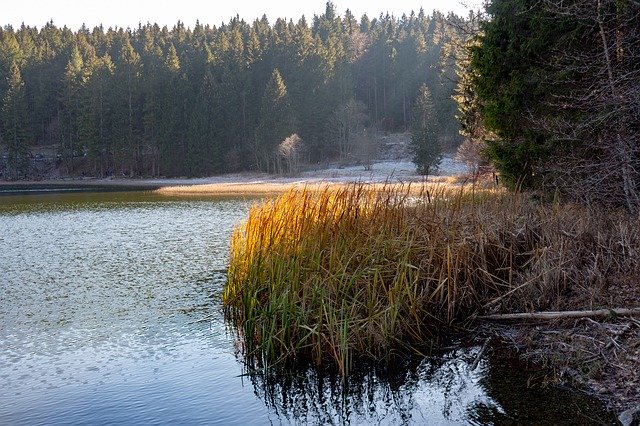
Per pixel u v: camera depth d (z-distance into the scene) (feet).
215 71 280.92
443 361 20.89
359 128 238.89
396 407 17.93
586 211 27.68
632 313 20.51
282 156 221.25
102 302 32.22
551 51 32.27
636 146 27.32
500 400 17.48
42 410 18.63
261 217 29.25
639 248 23.27
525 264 25.17
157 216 81.56
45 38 395.75
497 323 23.58
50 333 26.86
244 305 25.20
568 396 17.25
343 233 25.67
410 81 309.42
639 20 27.84
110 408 18.71
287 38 299.38
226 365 22.08
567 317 21.76
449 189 32.48
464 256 25.22
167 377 21.11
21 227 70.33
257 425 17.35
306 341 22.33
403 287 23.71
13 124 255.70
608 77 28.27
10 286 36.68
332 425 17.17
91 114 261.44
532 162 32.91
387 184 30.45
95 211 92.99
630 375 17.35
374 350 21.66
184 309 30.30
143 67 295.07
